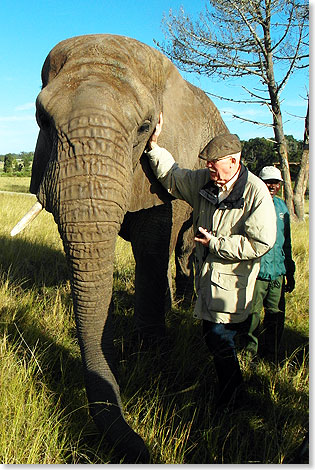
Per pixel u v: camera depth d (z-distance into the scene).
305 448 2.67
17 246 7.68
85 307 2.76
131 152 2.85
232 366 3.48
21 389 3.17
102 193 2.56
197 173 3.53
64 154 2.62
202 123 5.57
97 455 2.74
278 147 18.42
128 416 3.14
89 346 2.85
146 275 4.25
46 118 2.86
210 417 3.39
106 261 2.67
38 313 4.82
